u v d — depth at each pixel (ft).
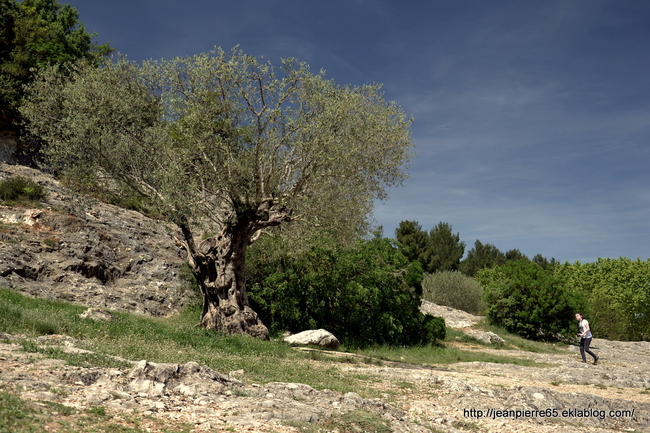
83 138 57.98
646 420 29.99
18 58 106.01
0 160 97.30
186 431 16.87
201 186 58.39
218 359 37.52
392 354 68.39
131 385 21.83
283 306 72.79
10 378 19.13
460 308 137.59
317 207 58.29
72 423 15.60
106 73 62.03
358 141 56.18
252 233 61.36
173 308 75.77
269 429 18.28
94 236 79.66
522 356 73.92
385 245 87.10
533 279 109.09
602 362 71.05
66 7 136.56
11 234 69.05
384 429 20.48
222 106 55.72
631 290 167.73
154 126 60.75
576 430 25.40
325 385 31.45
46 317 38.86
